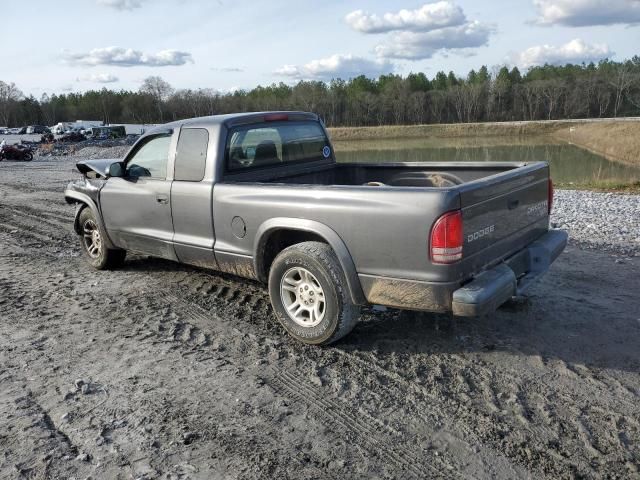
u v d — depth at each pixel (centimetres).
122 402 362
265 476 287
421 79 15275
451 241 355
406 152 4919
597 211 1101
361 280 398
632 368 391
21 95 14788
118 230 608
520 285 418
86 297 574
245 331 473
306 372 398
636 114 12006
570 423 327
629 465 289
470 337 448
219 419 340
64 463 301
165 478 287
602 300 523
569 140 6244
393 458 300
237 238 474
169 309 531
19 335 477
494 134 8725
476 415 338
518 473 286
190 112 13538
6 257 753
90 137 6109
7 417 347
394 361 411
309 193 414
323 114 13088
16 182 1856
